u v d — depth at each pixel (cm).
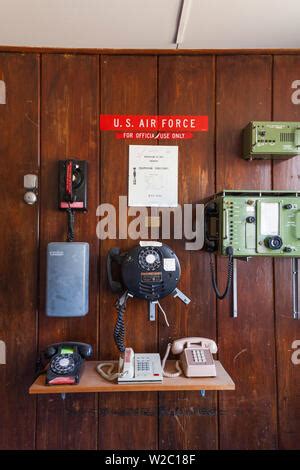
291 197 126
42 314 144
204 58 150
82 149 147
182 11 132
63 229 146
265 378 145
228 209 124
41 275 145
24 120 147
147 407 144
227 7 131
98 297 145
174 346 136
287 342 147
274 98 150
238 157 149
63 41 152
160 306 142
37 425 142
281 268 149
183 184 148
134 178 147
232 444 143
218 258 147
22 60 148
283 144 135
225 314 146
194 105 149
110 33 146
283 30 145
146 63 149
